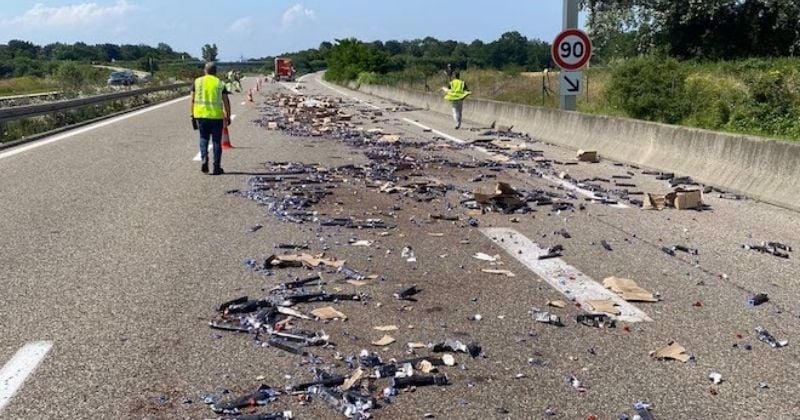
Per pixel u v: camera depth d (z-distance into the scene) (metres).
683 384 4.52
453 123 25.97
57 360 4.82
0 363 4.77
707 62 32.59
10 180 12.23
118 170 13.39
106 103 30.27
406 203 10.38
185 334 5.27
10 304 5.92
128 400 4.27
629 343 5.17
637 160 14.49
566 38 18.12
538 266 7.10
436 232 8.55
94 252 7.55
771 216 9.49
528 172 13.51
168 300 6.00
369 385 4.47
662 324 5.54
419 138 20.05
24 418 4.06
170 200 10.45
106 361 4.80
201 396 4.32
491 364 4.80
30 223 8.92
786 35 34.09
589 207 10.16
